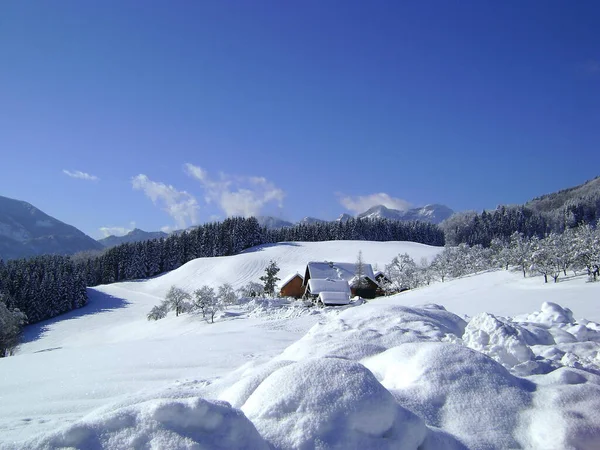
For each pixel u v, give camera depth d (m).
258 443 3.26
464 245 63.84
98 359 12.72
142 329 46.41
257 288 57.66
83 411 6.73
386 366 5.85
